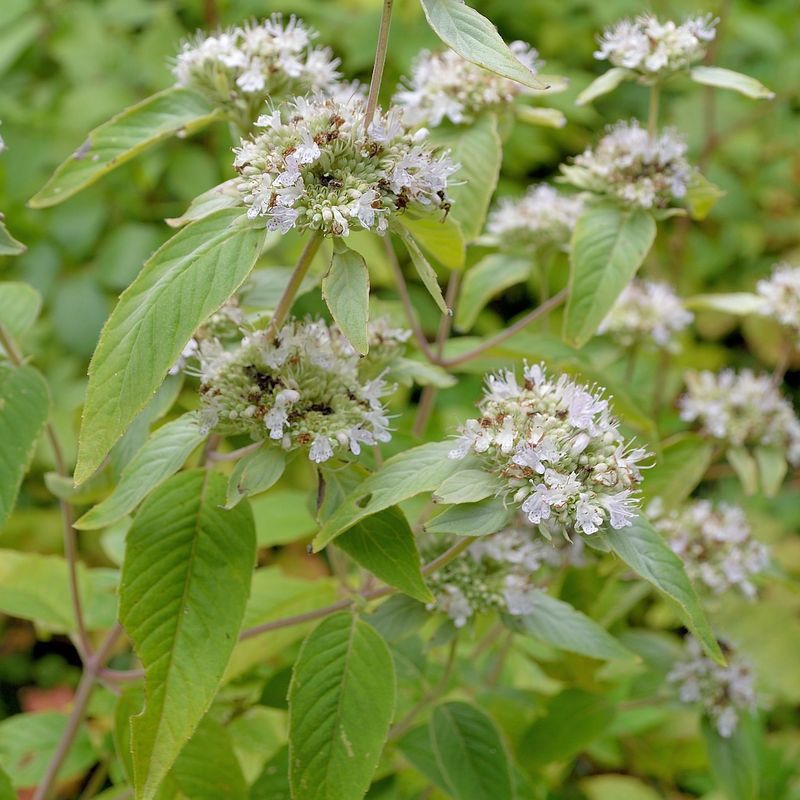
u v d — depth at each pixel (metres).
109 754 0.45
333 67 0.42
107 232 0.66
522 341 0.45
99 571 0.46
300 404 0.37
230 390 0.37
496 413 0.36
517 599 0.40
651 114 0.42
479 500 0.35
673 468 0.47
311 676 0.37
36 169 0.65
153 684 0.36
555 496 0.35
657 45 0.42
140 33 0.73
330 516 0.37
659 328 0.49
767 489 0.47
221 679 0.36
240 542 0.37
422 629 0.46
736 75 0.42
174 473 0.38
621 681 0.49
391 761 0.42
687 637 0.46
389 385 0.39
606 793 0.51
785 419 0.48
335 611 0.40
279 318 0.37
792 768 0.51
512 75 0.34
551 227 0.47
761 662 0.53
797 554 0.64
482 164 0.42
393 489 0.36
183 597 0.37
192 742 0.40
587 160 0.43
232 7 0.72
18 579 0.44
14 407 0.38
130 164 0.66
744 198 0.77
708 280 0.77
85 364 0.62
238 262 0.35
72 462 0.58
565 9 0.79
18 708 0.59
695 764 0.50
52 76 0.72
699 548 0.44
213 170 0.66
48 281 0.63
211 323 0.39
